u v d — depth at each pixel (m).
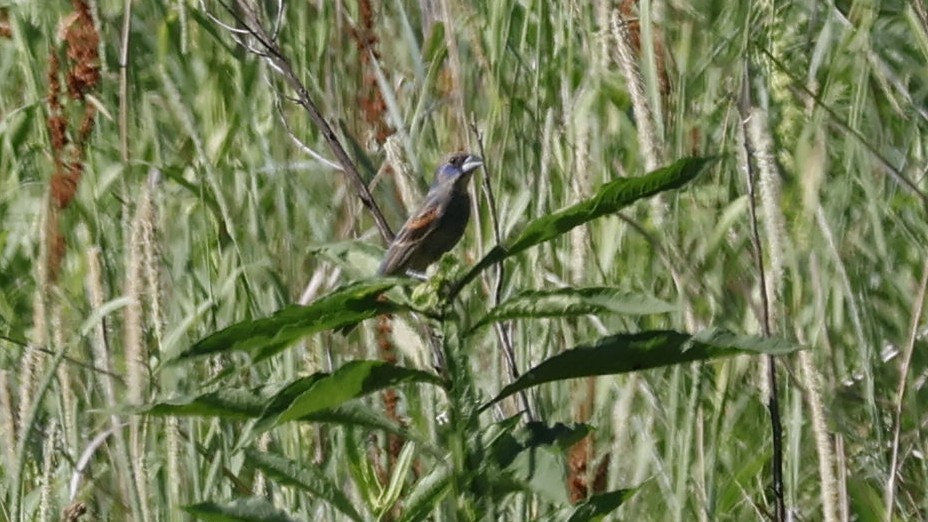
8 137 12.41
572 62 11.05
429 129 11.86
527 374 5.84
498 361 8.83
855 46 11.13
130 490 8.48
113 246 11.34
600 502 6.24
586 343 5.79
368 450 8.48
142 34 12.86
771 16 10.32
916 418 9.56
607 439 9.27
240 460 8.98
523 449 5.91
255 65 11.91
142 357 8.59
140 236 8.69
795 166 10.04
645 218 10.38
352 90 11.83
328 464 8.42
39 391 8.20
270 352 5.93
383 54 12.53
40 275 10.04
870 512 9.09
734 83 10.31
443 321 5.89
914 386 9.95
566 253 10.07
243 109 11.78
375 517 7.35
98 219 10.70
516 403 8.77
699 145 10.60
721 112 10.90
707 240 9.92
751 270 10.06
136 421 8.54
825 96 10.78
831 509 7.49
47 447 8.53
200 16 11.74
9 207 12.57
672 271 9.21
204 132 11.73
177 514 8.41
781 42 10.32
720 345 5.67
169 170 10.83
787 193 10.01
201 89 11.88
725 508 9.12
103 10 12.51
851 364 10.45
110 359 9.35
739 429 9.84
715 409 9.05
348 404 6.18
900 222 10.59
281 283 10.37
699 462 8.88
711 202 10.41
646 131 8.38
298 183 11.30
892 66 12.30
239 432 9.49
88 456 8.98
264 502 6.38
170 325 10.36
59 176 11.21
